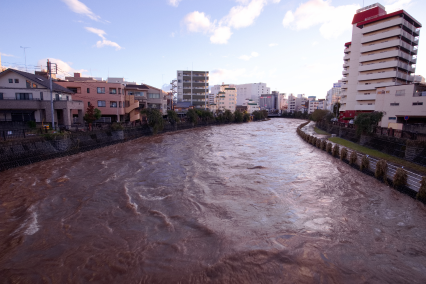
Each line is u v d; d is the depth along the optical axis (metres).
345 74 66.94
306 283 7.21
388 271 7.75
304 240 9.45
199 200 13.31
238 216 11.48
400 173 14.76
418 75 72.69
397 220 11.19
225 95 117.25
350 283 7.22
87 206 12.23
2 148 17.91
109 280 7.26
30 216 11.06
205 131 56.34
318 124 67.56
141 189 14.86
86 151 26.20
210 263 8.02
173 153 26.88
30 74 33.84
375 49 49.03
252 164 22.09
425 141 19.64
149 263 8.00
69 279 7.27
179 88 88.25
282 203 13.11
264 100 189.62
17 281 7.16
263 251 8.68
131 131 37.78
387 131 26.19
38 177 16.62
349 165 21.55
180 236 9.62
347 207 12.63
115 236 9.55
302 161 23.77
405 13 46.09
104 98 41.81
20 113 29.17
